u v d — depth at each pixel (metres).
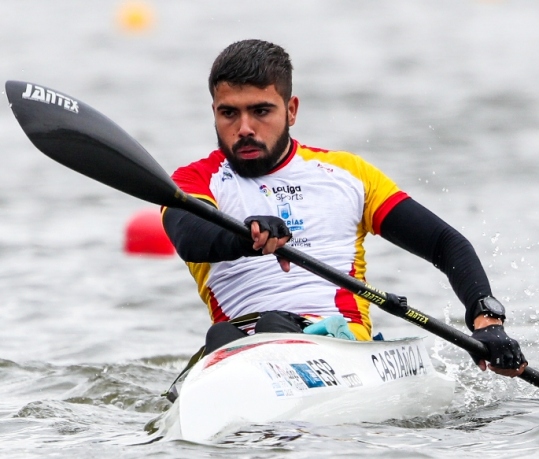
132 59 100.06
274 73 16.30
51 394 20.38
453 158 53.69
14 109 14.92
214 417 13.66
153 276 34.22
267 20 128.62
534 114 68.44
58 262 35.94
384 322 27.53
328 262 17.08
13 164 56.31
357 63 94.06
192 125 66.75
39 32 121.81
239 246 14.52
